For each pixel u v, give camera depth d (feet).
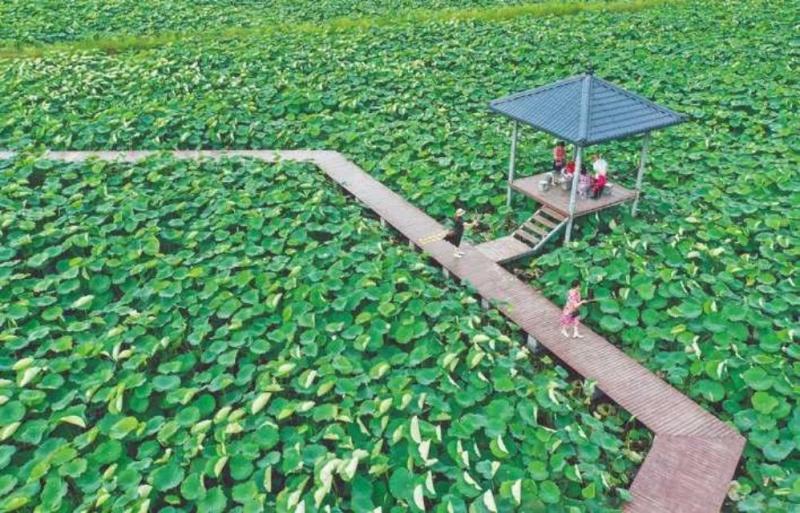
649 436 40.81
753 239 58.34
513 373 43.39
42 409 41.55
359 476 36.76
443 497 35.14
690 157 70.90
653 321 49.08
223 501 35.50
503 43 102.17
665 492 36.29
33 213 59.47
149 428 40.06
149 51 99.86
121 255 55.67
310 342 46.42
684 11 114.83
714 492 36.17
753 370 43.29
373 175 70.44
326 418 39.88
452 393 42.06
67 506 36.17
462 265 55.42
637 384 43.83
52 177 65.77
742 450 38.99
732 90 84.89
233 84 88.33
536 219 59.62
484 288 52.65
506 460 38.04
